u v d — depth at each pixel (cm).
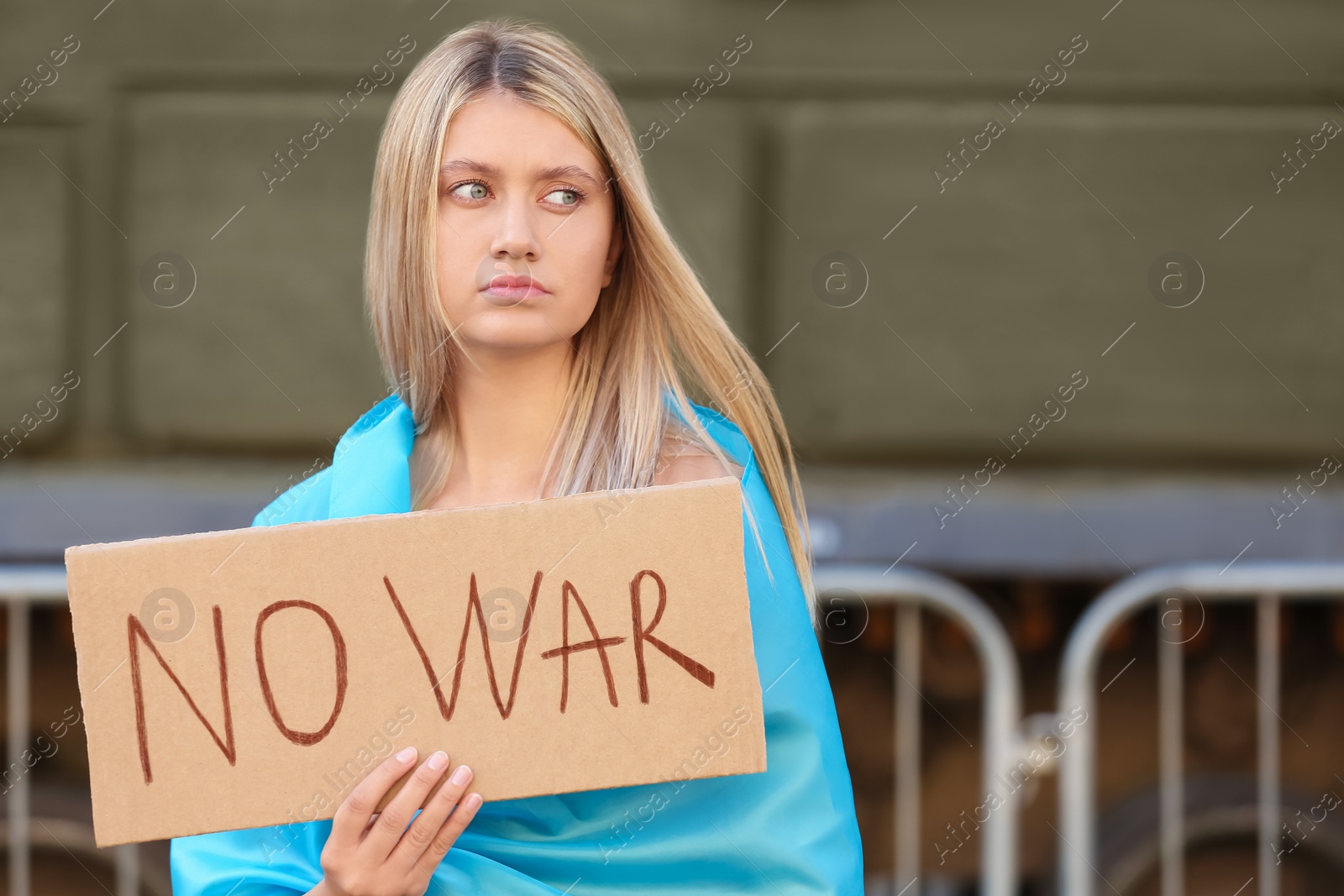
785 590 538
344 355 1603
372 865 482
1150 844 1245
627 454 546
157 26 1595
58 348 1608
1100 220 1616
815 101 1612
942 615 1289
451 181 525
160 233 1603
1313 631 1317
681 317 564
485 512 504
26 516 1297
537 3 1594
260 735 496
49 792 1225
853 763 1301
